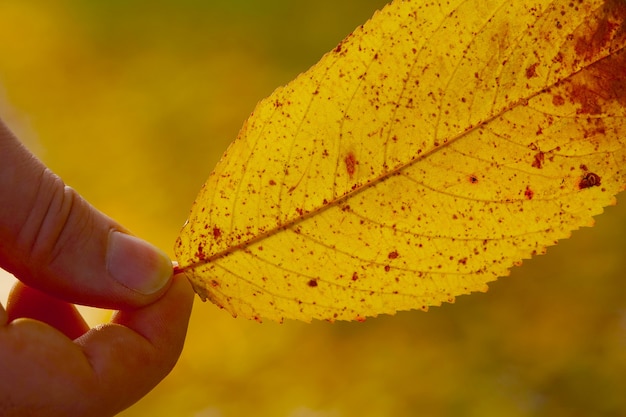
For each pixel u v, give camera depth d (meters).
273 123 0.34
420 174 0.34
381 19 0.33
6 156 0.37
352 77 0.33
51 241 0.37
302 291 0.35
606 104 0.33
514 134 0.33
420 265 0.34
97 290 0.37
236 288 0.35
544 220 0.33
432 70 0.33
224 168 0.34
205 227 0.35
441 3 0.33
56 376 0.36
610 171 0.33
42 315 0.38
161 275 0.37
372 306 0.34
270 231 0.34
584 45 0.33
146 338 0.37
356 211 0.34
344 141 0.34
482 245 0.34
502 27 0.33
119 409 0.37
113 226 0.38
